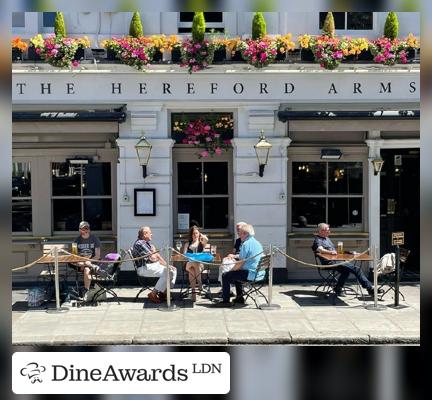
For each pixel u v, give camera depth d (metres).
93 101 11.90
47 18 12.24
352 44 11.82
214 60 11.87
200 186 12.57
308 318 9.75
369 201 12.55
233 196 12.50
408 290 11.69
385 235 13.05
